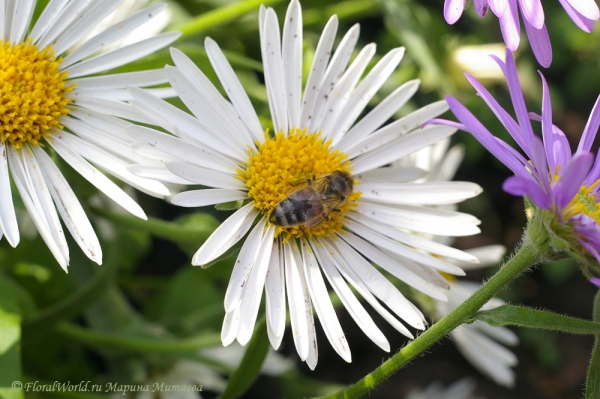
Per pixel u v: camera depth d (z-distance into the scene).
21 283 0.28
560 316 0.21
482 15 0.22
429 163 0.26
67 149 0.22
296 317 0.21
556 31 0.36
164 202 0.31
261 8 0.22
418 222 0.22
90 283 0.25
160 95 0.22
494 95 0.34
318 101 0.23
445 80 0.29
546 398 0.34
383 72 0.23
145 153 0.21
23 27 0.22
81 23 0.22
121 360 0.27
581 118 0.38
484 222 0.36
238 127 0.22
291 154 0.22
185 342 0.25
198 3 0.30
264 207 0.22
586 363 0.35
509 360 0.28
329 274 0.22
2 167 0.22
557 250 0.20
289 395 0.29
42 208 0.22
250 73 0.30
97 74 0.23
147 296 0.31
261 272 0.21
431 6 0.34
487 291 0.21
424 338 0.21
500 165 0.37
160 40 0.23
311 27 0.30
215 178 0.22
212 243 0.21
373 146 0.23
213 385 0.27
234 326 0.21
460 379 0.33
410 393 0.31
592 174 0.22
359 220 0.22
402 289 0.26
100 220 0.27
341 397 0.21
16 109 0.22
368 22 0.34
